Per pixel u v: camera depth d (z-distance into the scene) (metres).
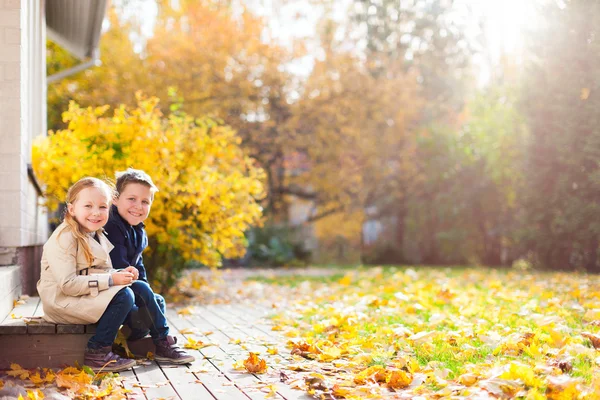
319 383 3.36
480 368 3.55
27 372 3.76
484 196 17.91
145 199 4.39
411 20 21.78
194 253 8.25
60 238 3.98
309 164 21.08
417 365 3.74
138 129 7.67
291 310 6.96
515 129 15.39
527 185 14.20
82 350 4.03
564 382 2.96
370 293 8.41
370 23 21.41
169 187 7.66
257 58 19.69
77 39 11.89
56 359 3.99
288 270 16.69
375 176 20.61
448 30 21.23
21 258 5.88
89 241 4.07
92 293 3.91
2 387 3.29
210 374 3.82
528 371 3.17
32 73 7.30
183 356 4.14
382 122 20.59
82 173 7.48
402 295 6.55
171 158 7.83
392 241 21.23
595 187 12.84
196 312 6.90
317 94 19.95
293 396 3.28
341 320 5.34
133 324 4.25
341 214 22.25
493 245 18.45
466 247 18.56
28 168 6.23
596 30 12.13
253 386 3.48
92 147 7.54
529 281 9.88
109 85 18.23
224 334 5.35
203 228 8.27
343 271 15.48
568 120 12.91
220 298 8.46
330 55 20.58
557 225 13.72
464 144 18.53
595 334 4.34
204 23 19.69
